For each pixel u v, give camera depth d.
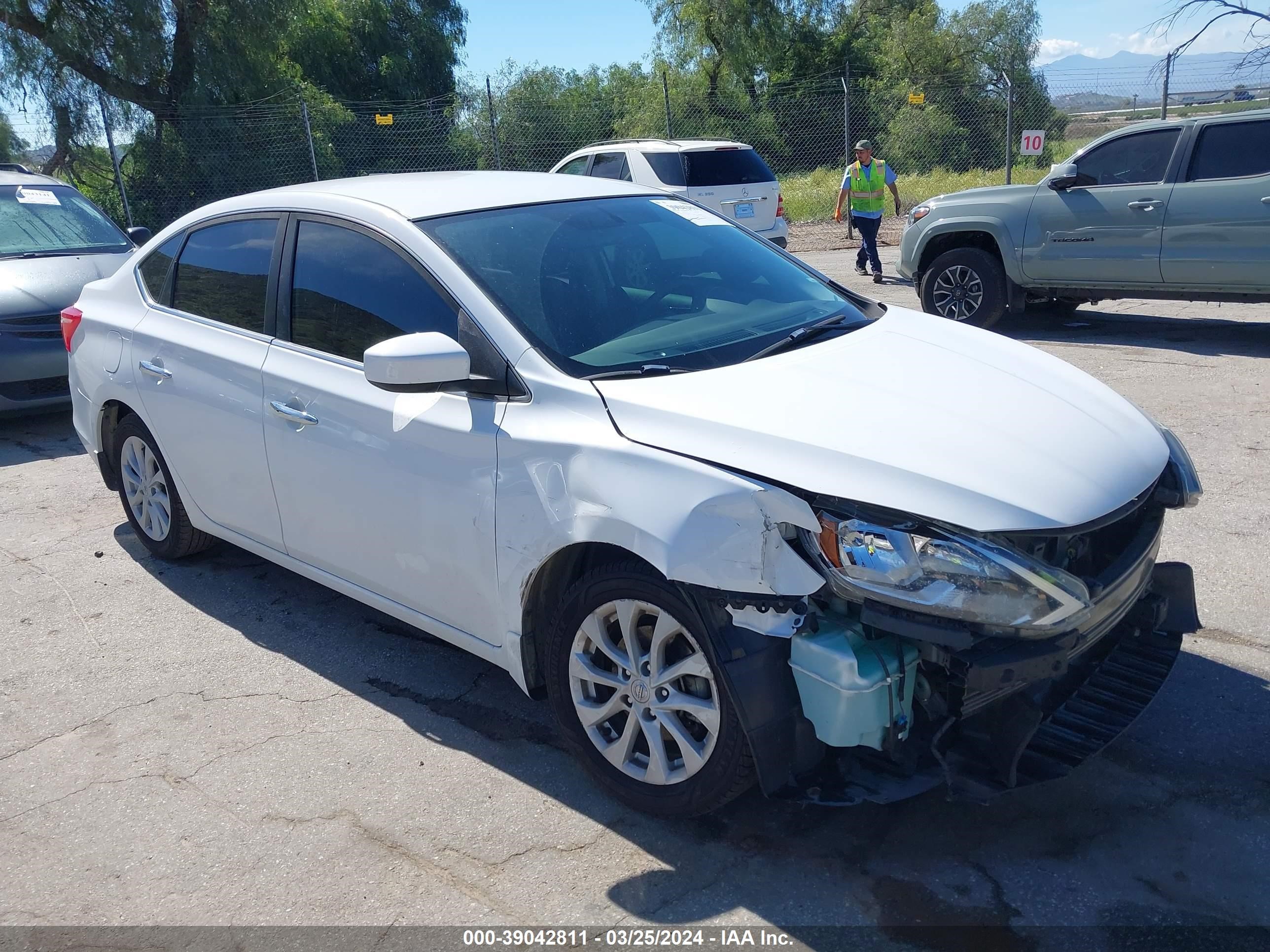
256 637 4.40
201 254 4.50
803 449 2.70
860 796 2.68
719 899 2.74
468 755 3.47
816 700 2.63
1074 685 2.94
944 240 9.75
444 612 3.51
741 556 2.63
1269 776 3.10
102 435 5.18
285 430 3.86
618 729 3.17
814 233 18.28
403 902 2.80
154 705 3.89
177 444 4.53
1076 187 8.74
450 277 3.40
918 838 2.93
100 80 22.28
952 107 26.06
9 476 6.88
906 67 37.66
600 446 2.91
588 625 3.06
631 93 30.66
